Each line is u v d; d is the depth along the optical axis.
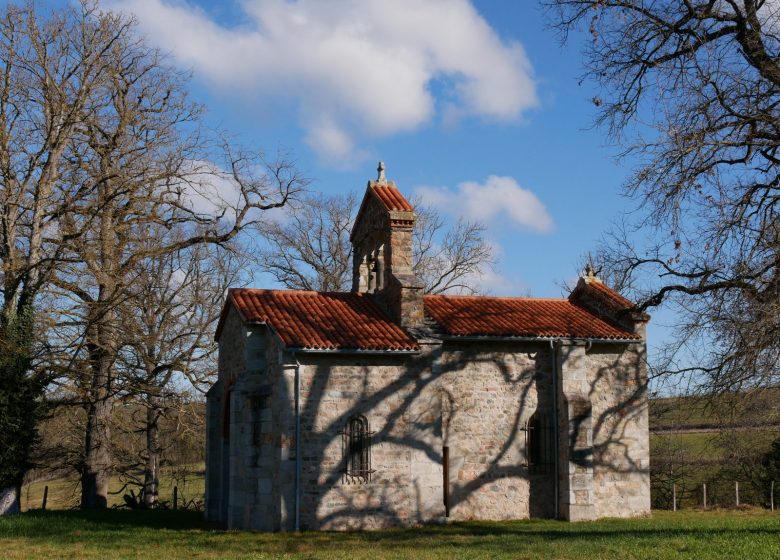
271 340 23.44
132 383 30.06
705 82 18.36
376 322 24.61
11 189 26.00
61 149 27.23
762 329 16.80
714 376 18.05
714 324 18.19
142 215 29.47
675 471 38.69
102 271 26.92
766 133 18.48
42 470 33.28
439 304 27.22
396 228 25.48
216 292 36.91
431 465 23.42
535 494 25.31
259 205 30.62
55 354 26.23
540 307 28.30
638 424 26.61
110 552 18.28
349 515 22.53
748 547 16.59
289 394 22.41
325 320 24.27
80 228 27.33
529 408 25.61
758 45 18.33
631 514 26.02
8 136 26.09
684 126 18.52
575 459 24.94
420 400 23.61
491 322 25.98
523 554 16.58
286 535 21.14
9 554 18.06
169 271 35.34
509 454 25.23
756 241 17.84
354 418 23.05
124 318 28.94
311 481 22.36
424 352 23.81
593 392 26.31
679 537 18.47
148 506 35.12
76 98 27.03
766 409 19.50
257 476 22.91
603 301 28.03
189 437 35.56
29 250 26.69
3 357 25.61
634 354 26.97
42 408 26.78
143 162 28.11
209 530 23.05
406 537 20.36
